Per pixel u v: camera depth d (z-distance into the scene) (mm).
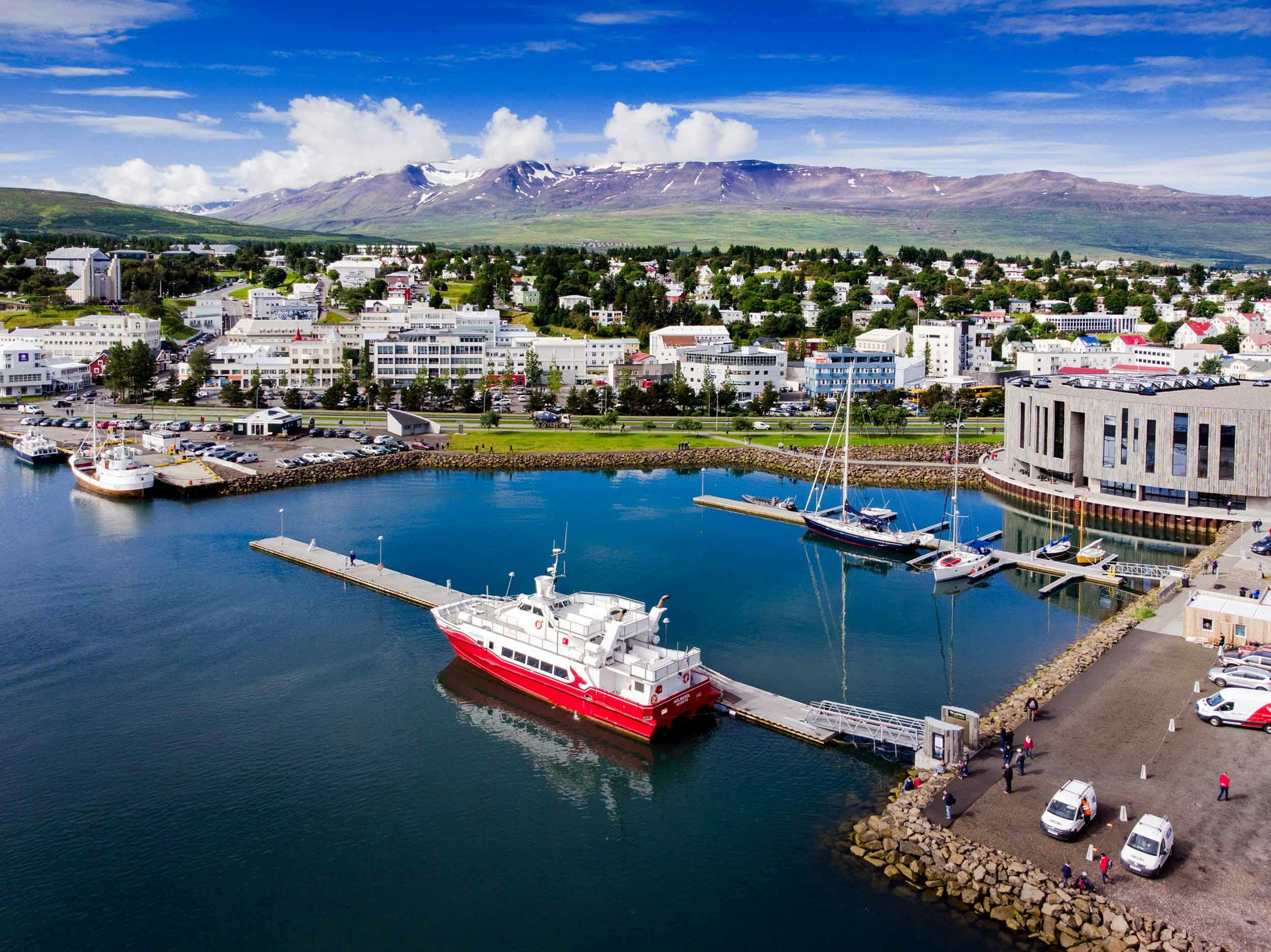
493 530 196000
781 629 140375
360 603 148375
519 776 98938
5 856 85000
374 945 74875
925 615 147625
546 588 117062
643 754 102562
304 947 74625
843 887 78188
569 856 85500
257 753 103062
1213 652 114812
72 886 81250
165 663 125812
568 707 112562
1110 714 98438
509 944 74812
